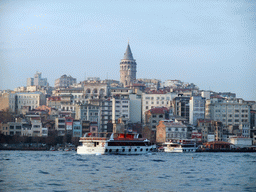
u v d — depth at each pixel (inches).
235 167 7731.3
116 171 6894.7
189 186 5718.5
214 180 6215.6
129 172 6820.9
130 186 5654.5
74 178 6166.3
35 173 6574.8
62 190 5349.4
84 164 7716.5
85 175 6437.0
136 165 7726.4
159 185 5753.0
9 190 5310.0
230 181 6146.7
